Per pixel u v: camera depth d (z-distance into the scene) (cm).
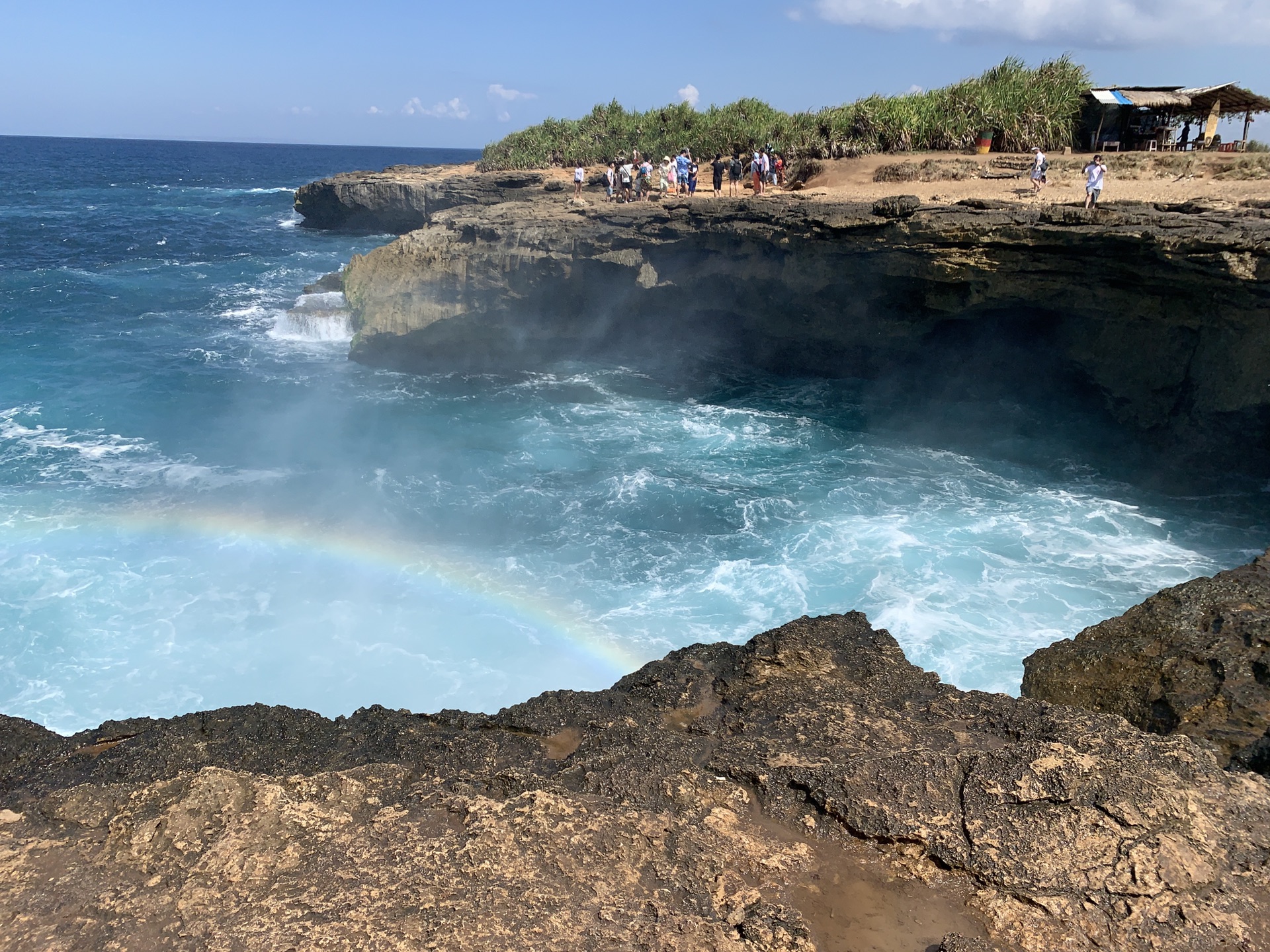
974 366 2392
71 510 1850
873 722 647
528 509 1881
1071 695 850
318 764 645
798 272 2330
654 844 518
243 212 7544
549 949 433
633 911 464
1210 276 1630
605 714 710
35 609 1462
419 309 2866
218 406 2559
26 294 3872
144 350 3114
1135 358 1956
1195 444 1875
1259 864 486
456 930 442
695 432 2331
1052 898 471
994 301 2064
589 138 5088
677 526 1788
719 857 507
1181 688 765
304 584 1573
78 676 1301
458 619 1463
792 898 483
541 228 2734
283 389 2725
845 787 555
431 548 1714
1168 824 505
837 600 1467
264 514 1862
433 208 5375
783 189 3406
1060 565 1565
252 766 636
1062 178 2780
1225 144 3141
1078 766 541
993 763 562
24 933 437
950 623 1377
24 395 2598
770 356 2780
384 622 1454
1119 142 3388
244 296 4075
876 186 3012
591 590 1545
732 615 1446
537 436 2319
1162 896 464
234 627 1436
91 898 464
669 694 745
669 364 2928
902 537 1681
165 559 1653
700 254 2567
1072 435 2155
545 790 559
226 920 447
